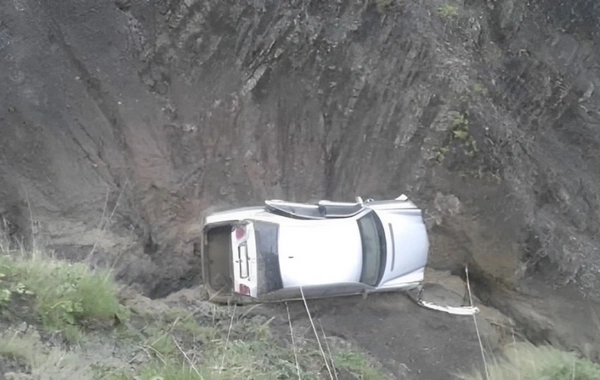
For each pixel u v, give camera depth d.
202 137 9.84
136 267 8.81
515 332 10.77
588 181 12.08
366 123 10.35
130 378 5.80
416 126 10.27
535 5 12.02
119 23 9.23
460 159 10.31
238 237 8.77
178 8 9.39
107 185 9.07
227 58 9.73
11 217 8.45
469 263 11.17
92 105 9.12
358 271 9.02
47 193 8.69
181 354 6.64
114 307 6.86
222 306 8.66
